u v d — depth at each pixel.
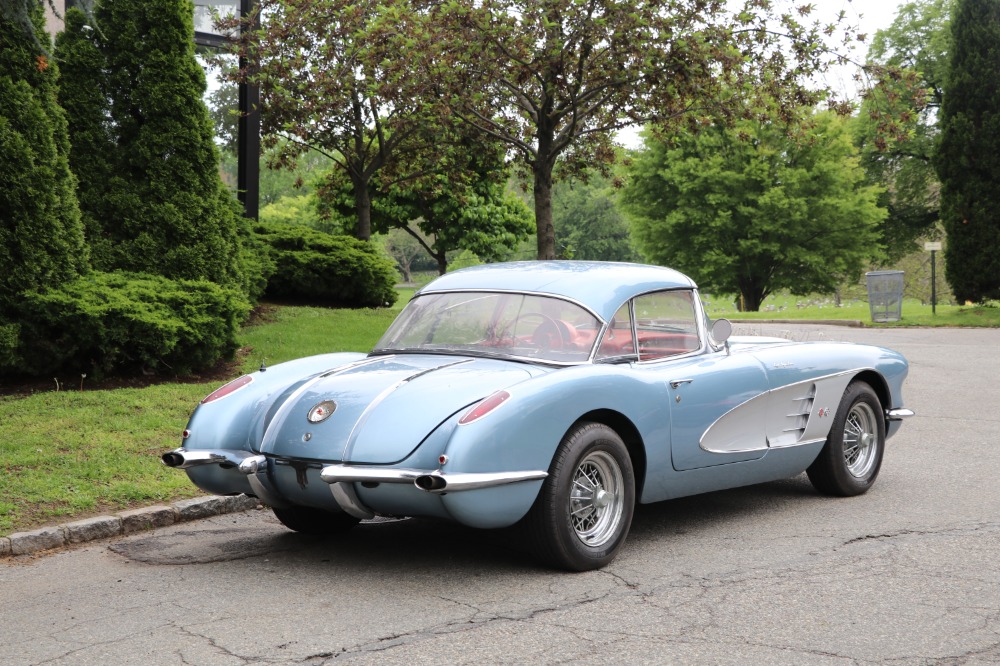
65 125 10.57
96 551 5.61
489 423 4.57
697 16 14.73
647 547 5.50
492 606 4.43
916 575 4.88
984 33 26.38
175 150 12.33
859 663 3.71
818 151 45.91
